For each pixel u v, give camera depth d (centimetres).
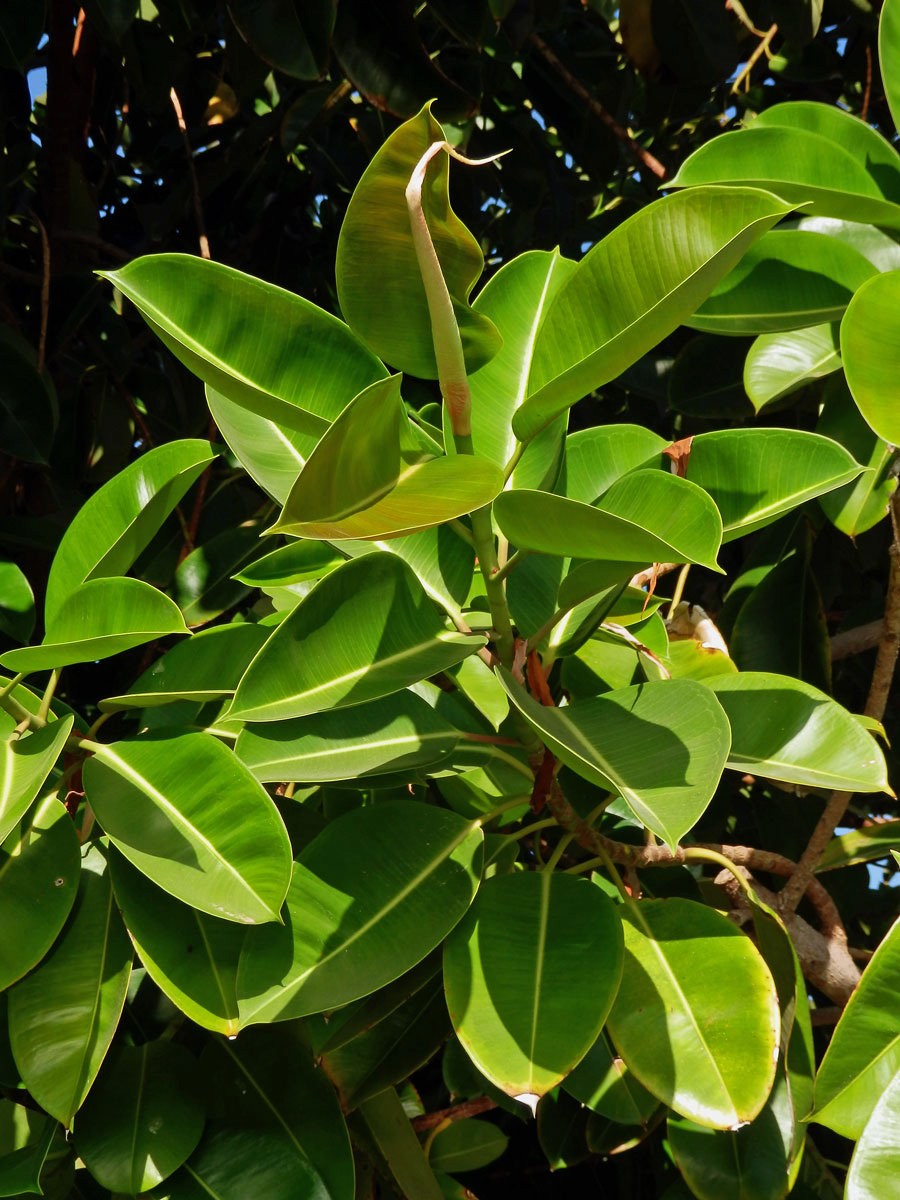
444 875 130
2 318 227
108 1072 138
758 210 110
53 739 128
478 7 188
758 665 174
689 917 132
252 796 126
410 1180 148
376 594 130
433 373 124
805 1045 135
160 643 207
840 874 214
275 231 252
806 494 131
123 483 140
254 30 175
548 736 117
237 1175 135
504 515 118
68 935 133
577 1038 120
